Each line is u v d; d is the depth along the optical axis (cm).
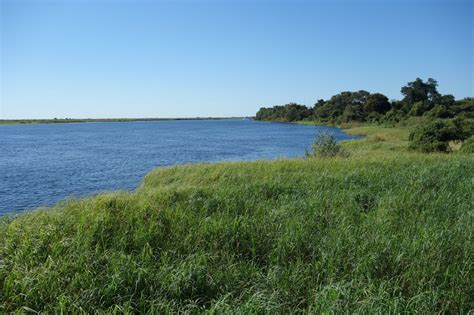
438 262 533
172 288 482
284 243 629
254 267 555
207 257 578
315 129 10088
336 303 429
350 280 514
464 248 578
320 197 940
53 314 435
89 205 835
